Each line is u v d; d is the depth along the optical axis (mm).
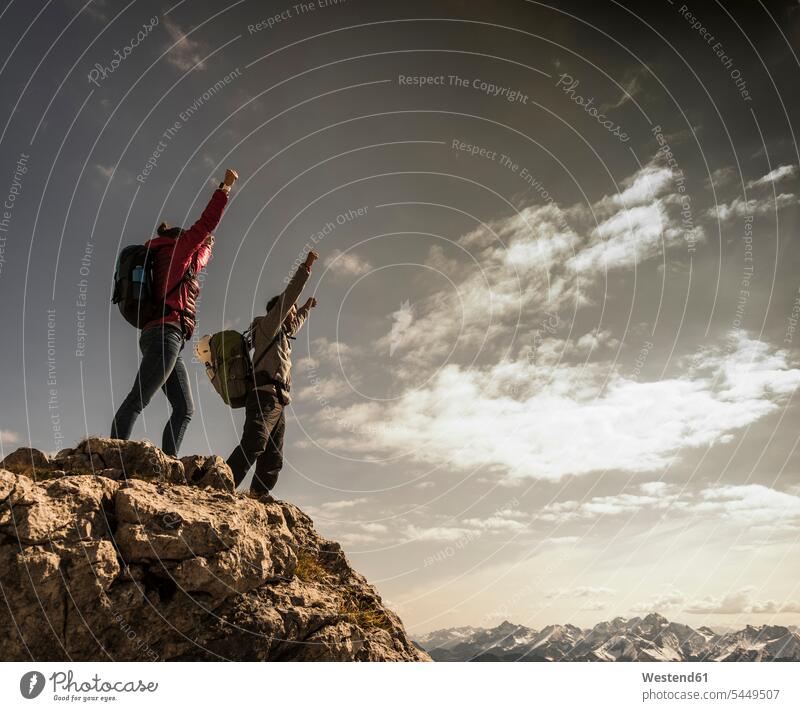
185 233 6270
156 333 6000
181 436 6398
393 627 6188
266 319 6707
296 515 6957
